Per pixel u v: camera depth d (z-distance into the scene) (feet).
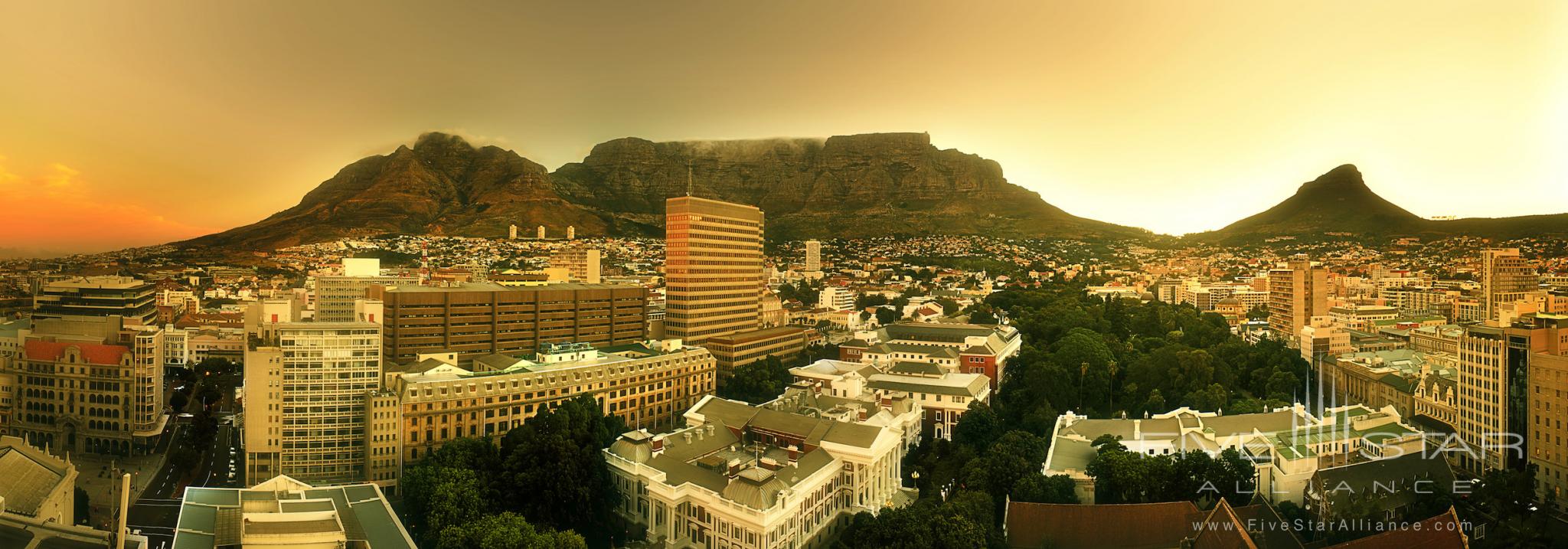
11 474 593.01
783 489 588.09
